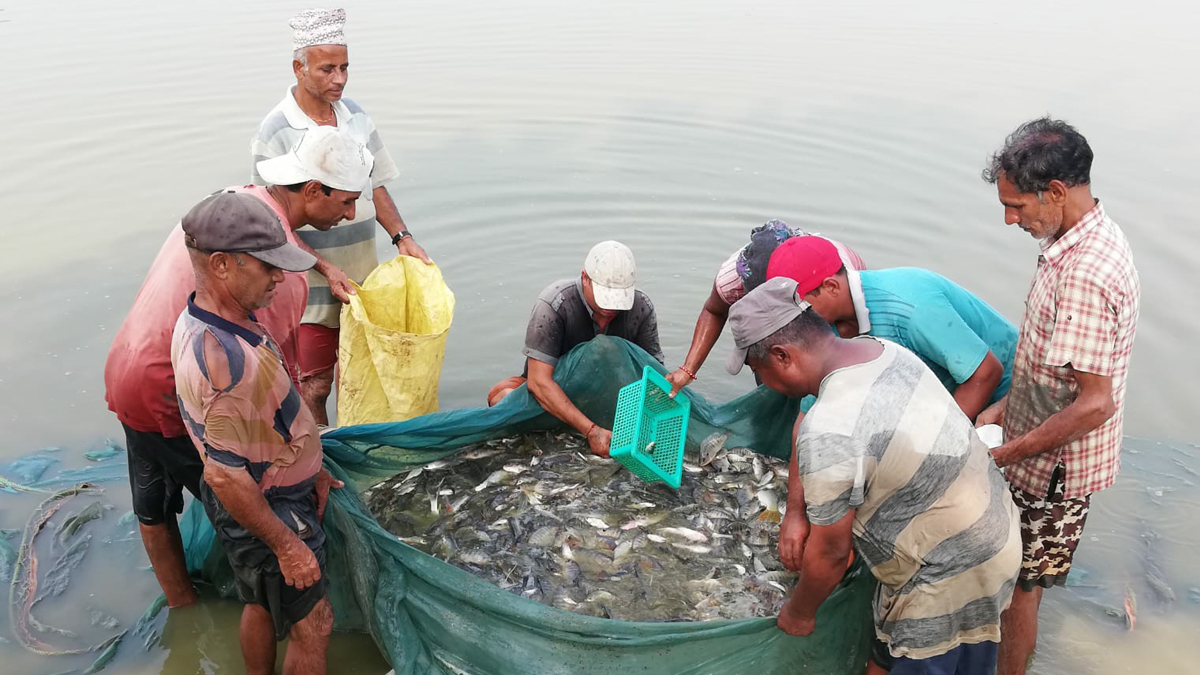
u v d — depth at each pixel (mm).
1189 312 7277
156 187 9172
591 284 4883
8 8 16062
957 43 14766
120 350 3961
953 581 3420
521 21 15906
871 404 3236
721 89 12375
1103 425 3754
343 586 4383
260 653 4105
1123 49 14477
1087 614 4695
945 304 4117
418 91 12047
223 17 15547
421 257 5926
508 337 7207
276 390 3561
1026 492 3957
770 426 5242
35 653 4348
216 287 3361
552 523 4680
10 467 5598
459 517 4758
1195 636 4555
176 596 4598
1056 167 3428
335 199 4098
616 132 10883
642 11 16875
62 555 4961
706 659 3820
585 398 5312
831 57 13906
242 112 11023
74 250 8039
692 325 7363
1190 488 5547
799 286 3992
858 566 3893
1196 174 9539
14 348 6707
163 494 4340
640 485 5012
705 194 9352
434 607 3992
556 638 3826
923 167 9883
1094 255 3467
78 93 11578
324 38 5258
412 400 5457
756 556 4520
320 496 4184
